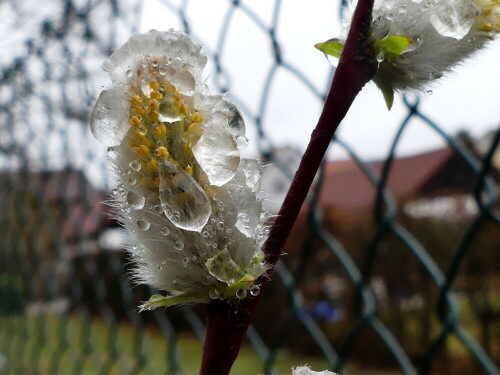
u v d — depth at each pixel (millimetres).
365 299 169
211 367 77
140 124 69
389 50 76
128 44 70
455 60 79
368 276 170
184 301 78
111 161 72
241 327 78
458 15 76
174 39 70
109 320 293
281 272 191
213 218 74
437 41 78
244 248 76
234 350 78
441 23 77
